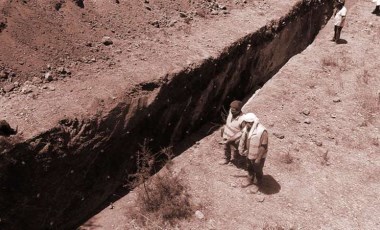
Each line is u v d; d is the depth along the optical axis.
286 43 11.57
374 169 7.79
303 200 7.00
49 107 6.07
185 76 7.63
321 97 9.77
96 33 8.05
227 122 7.14
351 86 10.30
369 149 8.28
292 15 11.47
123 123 6.53
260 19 10.55
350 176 7.59
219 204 6.78
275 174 7.47
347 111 9.35
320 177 7.50
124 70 7.28
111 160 6.57
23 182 5.39
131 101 6.70
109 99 6.48
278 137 8.34
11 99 6.16
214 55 8.39
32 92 6.36
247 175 7.34
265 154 6.55
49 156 5.60
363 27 13.66
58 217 6.05
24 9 7.43
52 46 7.23
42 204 5.72
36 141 5.49
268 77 11.24
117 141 6.51
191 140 8.31
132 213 6.52
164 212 6.49
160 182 6.89
